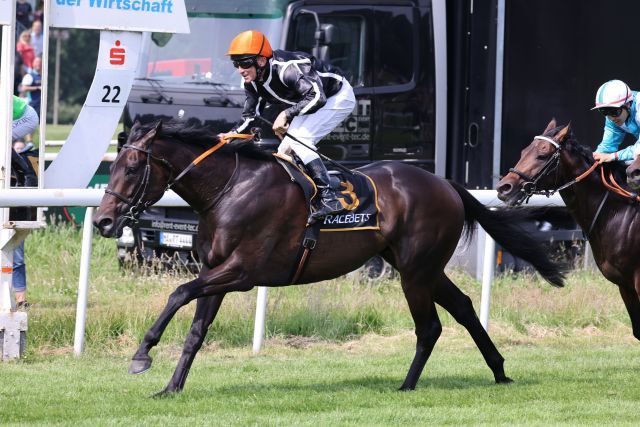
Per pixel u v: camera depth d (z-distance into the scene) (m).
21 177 13.22
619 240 10.67
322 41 15.42
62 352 12.00
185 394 9.71
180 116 15.95
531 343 13.45
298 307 13.65
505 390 10.34
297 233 9.84
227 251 9.52
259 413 9.17
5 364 11.30
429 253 10.45
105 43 12.52
